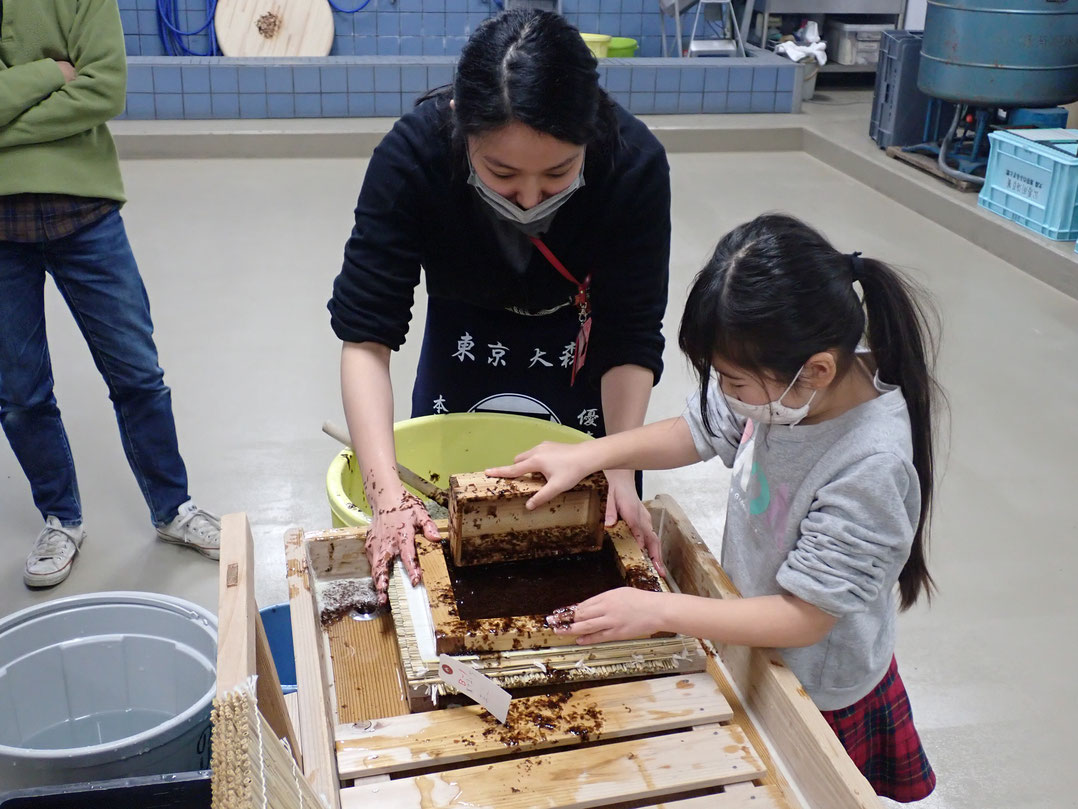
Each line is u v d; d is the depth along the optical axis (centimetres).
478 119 108
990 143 427
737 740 100
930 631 214
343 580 123
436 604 107
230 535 92
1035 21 407
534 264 146
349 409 134
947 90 438
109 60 190
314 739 94
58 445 222
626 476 131
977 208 427
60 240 197
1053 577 231
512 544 115
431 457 173
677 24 585
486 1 606
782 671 102
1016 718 193
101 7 189
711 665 114
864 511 101
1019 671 204
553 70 105
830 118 571
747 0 598
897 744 132
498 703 99
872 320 104
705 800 94
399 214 136
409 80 537
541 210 125
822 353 95
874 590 103
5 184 187
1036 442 284
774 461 110
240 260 389
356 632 115
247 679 74
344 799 91
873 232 434
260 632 91
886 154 502
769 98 574
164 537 237
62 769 123
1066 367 325
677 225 434
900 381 106
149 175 477
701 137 542
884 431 103
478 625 104
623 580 114
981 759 183
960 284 383
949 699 197
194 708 131
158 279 370
